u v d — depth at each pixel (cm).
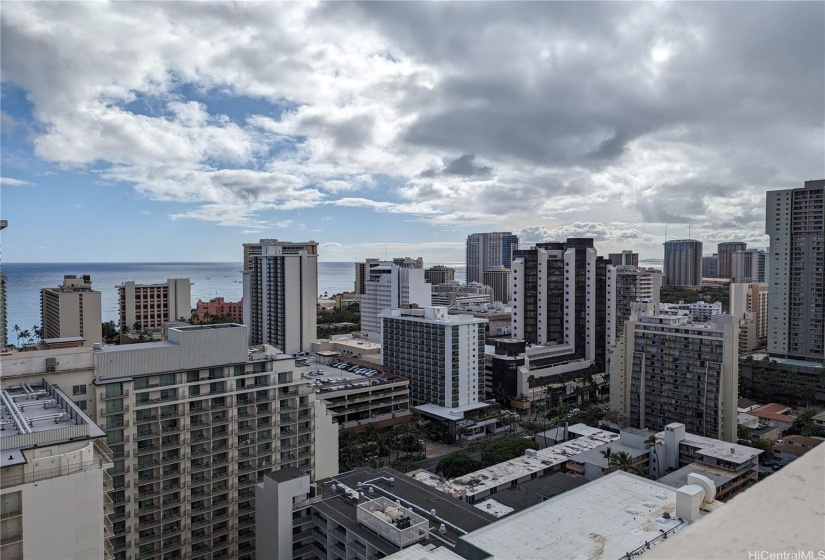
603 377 19488
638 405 14588
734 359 12962
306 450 9350
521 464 10956
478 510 7294
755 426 14500
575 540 5094
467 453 13612
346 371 17275
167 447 8112
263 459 8931
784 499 579
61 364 7612
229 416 8606
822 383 16738
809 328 18650
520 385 17525
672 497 5850
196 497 8294
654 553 518
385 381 15938
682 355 13762
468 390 16088
